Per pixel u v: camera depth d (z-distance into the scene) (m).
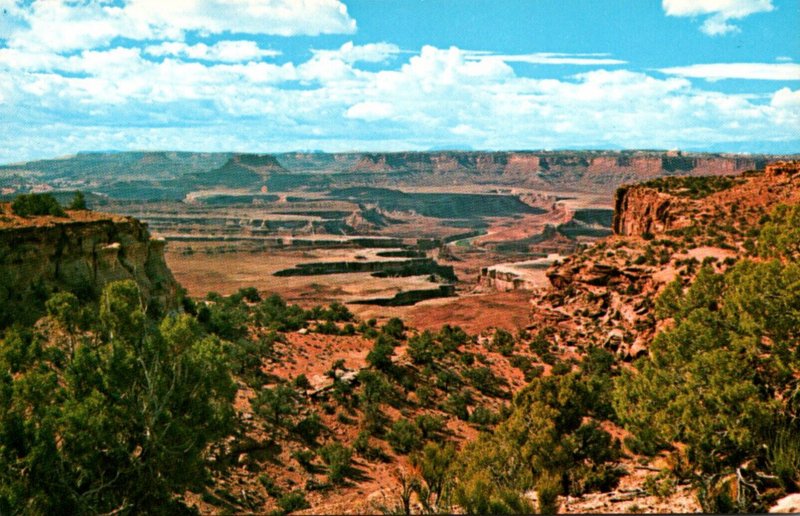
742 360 26.22
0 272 52.06
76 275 57.59
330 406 58.28
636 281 86.88
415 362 71.88
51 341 37.50
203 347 31.66
